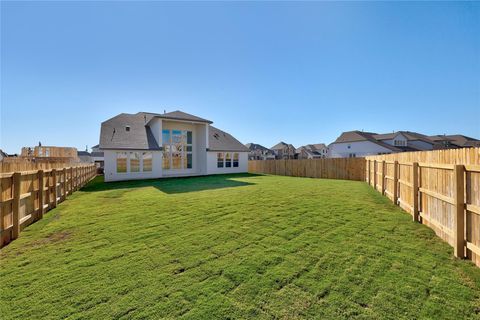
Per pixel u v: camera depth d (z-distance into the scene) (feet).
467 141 125.70
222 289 8.41
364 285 8.59
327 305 7.45
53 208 22.30
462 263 10.38
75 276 9.45
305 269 9.84
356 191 32.07
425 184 15.81
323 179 53.52
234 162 76.69
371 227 15.55
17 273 9.76
